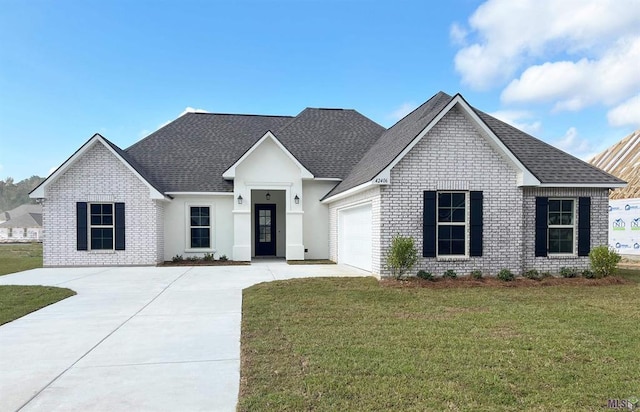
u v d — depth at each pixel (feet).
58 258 52.60
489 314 25.25
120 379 15.33
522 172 40.14
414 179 39.60
